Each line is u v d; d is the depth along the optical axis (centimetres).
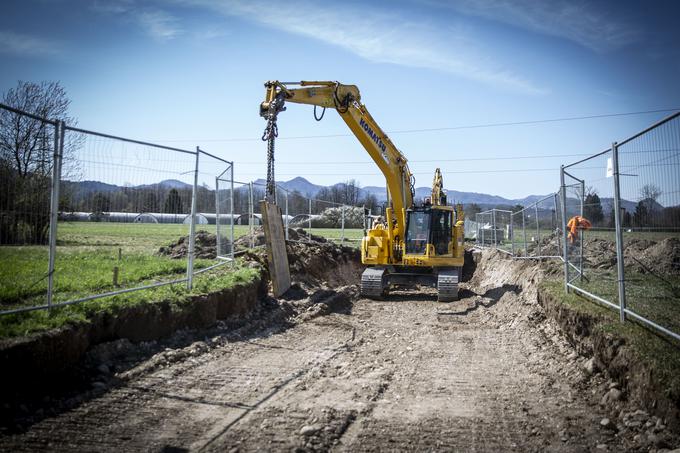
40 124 636
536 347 846
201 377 657
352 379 685
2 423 465
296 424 514
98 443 452
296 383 655
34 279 670
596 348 653
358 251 2266
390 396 618
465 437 490
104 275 955
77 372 595
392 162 1574
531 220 1838
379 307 1393
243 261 1338
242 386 632
